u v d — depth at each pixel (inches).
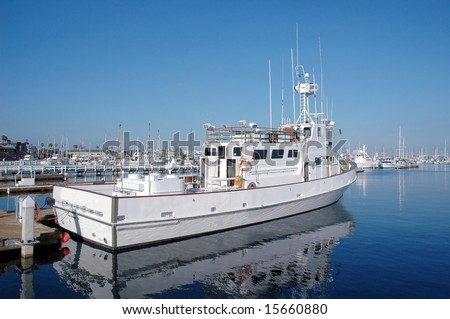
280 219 753.6
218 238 610.5
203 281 435.5
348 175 967.6
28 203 510.3
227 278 444.8
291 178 795.4
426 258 513.7
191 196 585.3
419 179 2352.4
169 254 527.8
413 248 568.1
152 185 577.9
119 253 524.7
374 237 644.1
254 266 487.8
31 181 1558.8
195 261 504.4
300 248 572.7
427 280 426.6
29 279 436.1
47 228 589.0
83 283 426.0
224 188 689.0
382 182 2075.5
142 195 576.7
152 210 543.5
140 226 534.3
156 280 438.0
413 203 1117.7
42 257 515.2
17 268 472.7
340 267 478.0
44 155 4429.1
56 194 674.8
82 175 2261.3
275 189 713.0
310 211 845.8
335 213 869.8
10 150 4271.7
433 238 634.8
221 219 631.8
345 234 665.6
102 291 404.8
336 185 893.2
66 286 416.2
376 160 4527.6
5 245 499.2
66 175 1975.9
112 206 511.5
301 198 774.5
